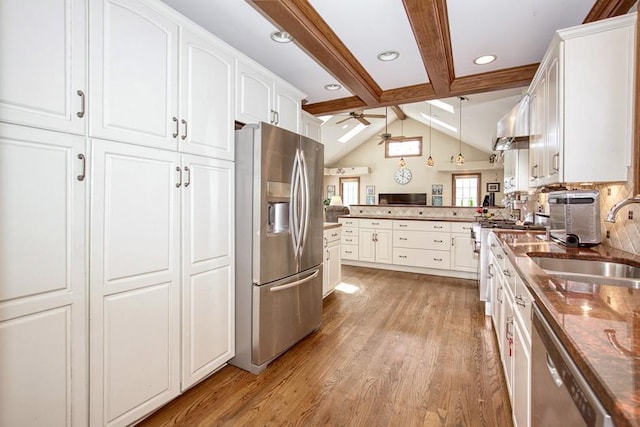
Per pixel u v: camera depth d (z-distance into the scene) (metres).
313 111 3.80
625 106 1.68
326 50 2.22
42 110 1.26
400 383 2.09
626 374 0.60
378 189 11.66
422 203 10.88
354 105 3.56
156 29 1.68
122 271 1.55
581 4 1.87
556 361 0.86
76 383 1.39
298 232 2.57
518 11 1.94
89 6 1.40
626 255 1.73
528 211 4.02
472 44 2.34
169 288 1.78
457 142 10.41
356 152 12.01
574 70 1.76
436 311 3.44
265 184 2.22
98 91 1.44
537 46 2.37
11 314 1.19
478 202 10.16
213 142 2.05
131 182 1.58
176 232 1.81
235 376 2.18
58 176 1.32
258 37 2.29
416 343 2.67
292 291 2.52
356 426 1.70
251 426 1.70
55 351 1.32
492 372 2.20
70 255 1.36
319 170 2.89
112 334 1.52
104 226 1.47
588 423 0.64
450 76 2.76
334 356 2.46
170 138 1.76
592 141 1.74
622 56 1.67
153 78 1.67
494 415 1.77
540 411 1.03
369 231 5.55
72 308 1.37
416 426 1.69
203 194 1.99
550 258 1.82
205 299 2.02
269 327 2.29
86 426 1.42
